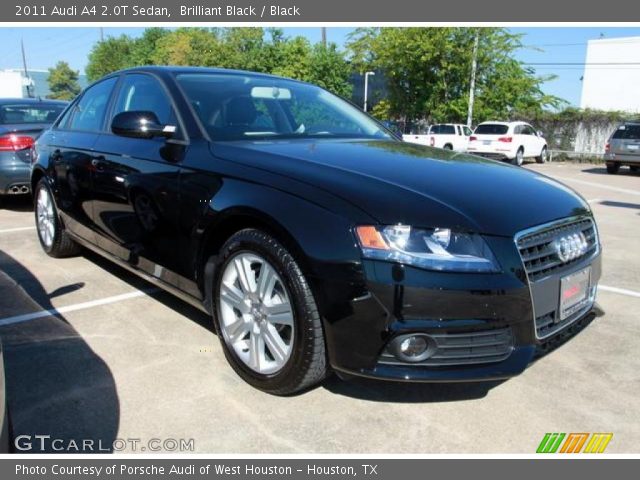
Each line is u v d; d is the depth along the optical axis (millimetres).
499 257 2279
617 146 17000
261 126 3375
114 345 3197
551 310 2520
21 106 7566
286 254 2445
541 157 23641
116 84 4012
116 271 4570
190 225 2928
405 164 2805
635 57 35750
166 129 3164
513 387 2854
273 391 2654
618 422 2568
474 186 2590
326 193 2414
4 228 6270
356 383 2832
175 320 3570
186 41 34000
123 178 3455
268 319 2615
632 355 3268
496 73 27141
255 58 31891
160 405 2600
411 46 26375
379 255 2230
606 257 5688
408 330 2230
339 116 3910
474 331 2275
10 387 2713
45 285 4211
